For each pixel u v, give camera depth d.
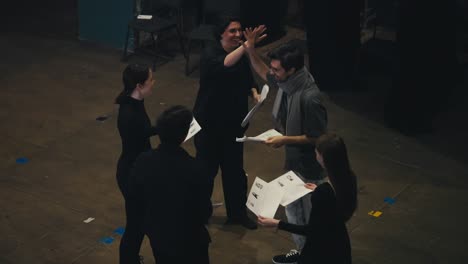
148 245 5.98
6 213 6.38
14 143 7.51
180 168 4.43
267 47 9.65
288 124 5.11
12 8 11.08
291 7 10.37
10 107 8.27
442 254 5.92
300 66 4.97
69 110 8.22
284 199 4.81
